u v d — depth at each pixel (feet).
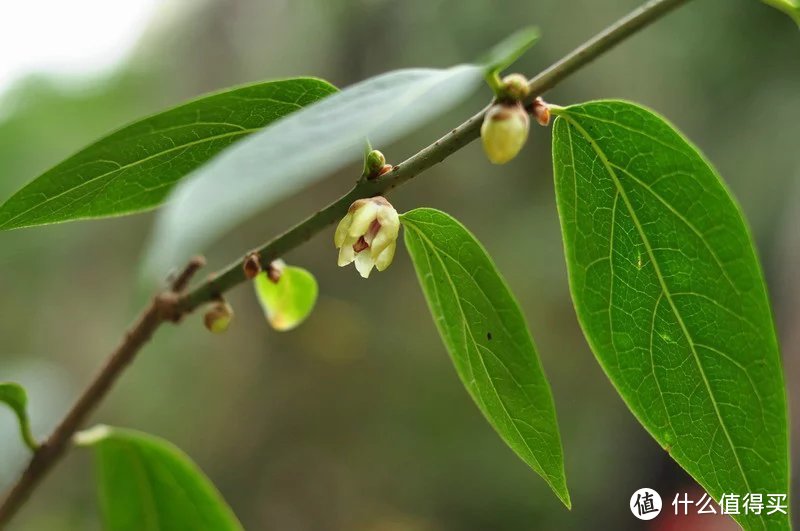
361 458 3.73
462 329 1.00
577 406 3.76
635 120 0.93
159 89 3.81
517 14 3.00
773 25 2.79
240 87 0.91
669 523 2.83
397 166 0.93
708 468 0.96
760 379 0.94
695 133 3.10
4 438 1.72
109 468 1.09
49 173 0.92
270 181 0.75
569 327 3.78
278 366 3.80
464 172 3.49
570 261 0.96
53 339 3.37
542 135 3.36
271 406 3.76
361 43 3.38
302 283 1.10
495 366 0.99
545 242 3.54
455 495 3.65
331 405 3.77
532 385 0.98
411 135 3.04
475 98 2.93
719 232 0.93
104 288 3.46
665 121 0.92
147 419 3.56
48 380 1.96
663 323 0.95
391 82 0.82
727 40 2.87
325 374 3.78
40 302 3.25
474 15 3.05
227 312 1.00
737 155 3.04
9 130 2.75
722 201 0.93
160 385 3.61
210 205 0.71
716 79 2.93
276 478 3.69
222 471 3.64
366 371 3.80
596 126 0.93
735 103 2.97
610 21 2.94
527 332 0.97
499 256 3.58
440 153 0.92
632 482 3.50
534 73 3.02
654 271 0.95
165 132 0.92
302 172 0.75
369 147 0.93
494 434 3.78
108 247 3.46
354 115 0.80
